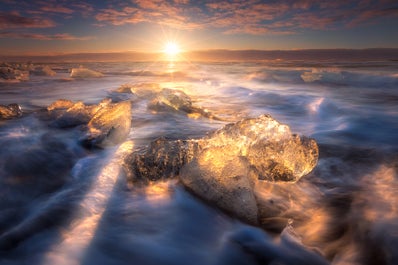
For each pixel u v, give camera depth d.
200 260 1.87
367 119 6.16
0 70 17.48
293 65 34.34
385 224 2.09
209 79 18.08
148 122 5.73
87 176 2.98
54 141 4.07
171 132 4.99
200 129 5.23
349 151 4.02
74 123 4.87
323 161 3.56
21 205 2.44
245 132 3.05
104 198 2.53
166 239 2.04
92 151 3.81
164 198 2.52
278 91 11.66
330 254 1.86
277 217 2.29
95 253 1.86
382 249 1.84
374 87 12.95
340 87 13.22
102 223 2.17
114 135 4.09
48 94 10.81
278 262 1.85
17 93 11.09
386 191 2.68
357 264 1.74
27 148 3.75
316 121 6.30
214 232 2.15
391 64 31.67
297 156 2.86
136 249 1.92
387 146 4.24
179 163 2.82
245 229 2.16
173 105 6.81
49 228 2.09
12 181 2.82
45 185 2.81
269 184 2.74
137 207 2.39
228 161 2.52
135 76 21.08
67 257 1.80
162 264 1.83
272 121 3.11
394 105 7.97
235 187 2.32
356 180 2.97
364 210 2.34
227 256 1.92
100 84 14.89
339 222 2.20
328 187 2.81
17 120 5.30
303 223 2.22
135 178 2.80
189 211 2.36
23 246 1.88
